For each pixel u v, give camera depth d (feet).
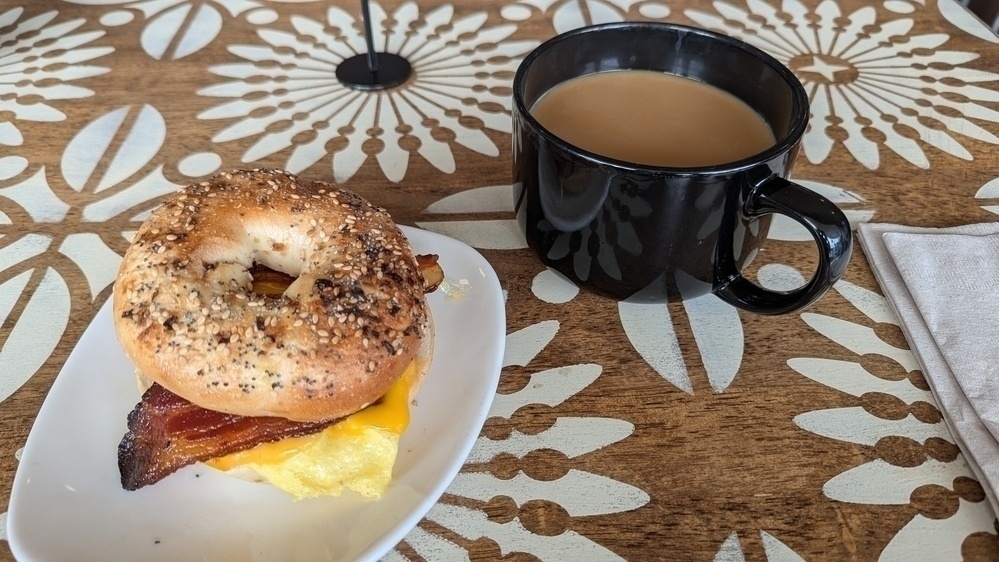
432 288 1.06
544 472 0.96
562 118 1.15
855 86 1.64
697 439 1.00
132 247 0.97
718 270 1.05
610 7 1.93
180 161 1.42
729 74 1.18
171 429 0.92
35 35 1.77
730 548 0.89
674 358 1.10
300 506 0.92
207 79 1.65
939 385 1.04
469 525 0.92
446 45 1.79
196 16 1.86
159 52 1.73
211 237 0.97
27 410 1.01
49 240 1.25
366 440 0.92
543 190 1.05
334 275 0.95
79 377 1.01
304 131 1.51
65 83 1.61
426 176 1.40
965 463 0.97
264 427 0.93
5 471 0.95
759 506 0.93
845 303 1.17
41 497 0.89
